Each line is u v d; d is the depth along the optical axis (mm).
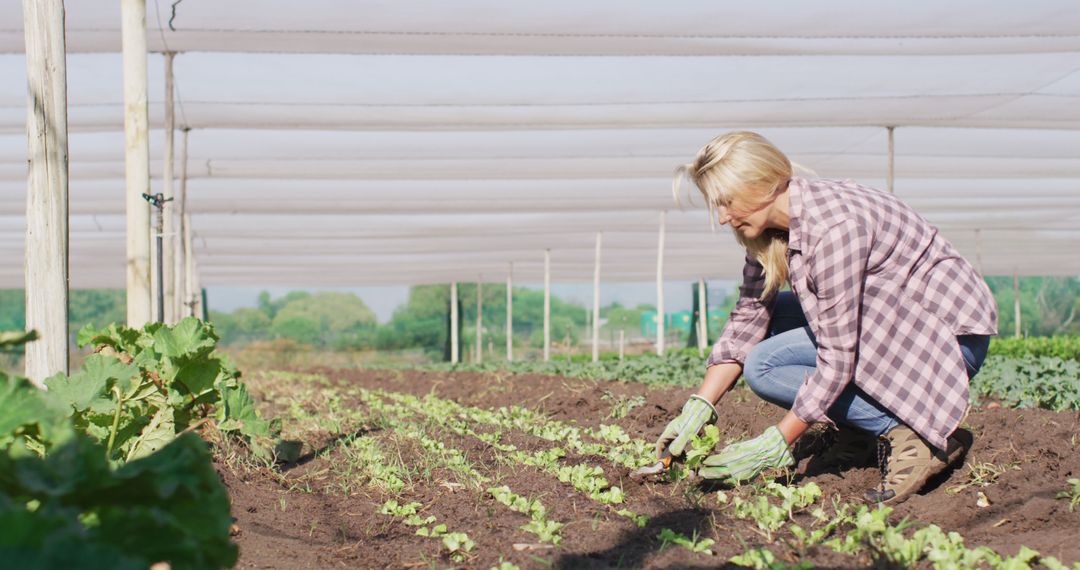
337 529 3568
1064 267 25781
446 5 7195
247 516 3623
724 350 3902
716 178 3316
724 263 23016
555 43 8016
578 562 2941
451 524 3561
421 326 39812
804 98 9508
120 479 1766
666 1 7145
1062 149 11789
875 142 11445
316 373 15977
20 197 14195
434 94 9289
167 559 1778
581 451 5078
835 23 7488
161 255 6453
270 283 26922
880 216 3371
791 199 3324
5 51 8188
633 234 18484
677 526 3281
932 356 3406
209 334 4918
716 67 8664
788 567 2738
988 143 11508
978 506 3400
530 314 47719
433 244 19281
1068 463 3768
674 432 3816
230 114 9852
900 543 2811
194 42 7957
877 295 3393
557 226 17250
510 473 4445
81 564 1414
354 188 13445
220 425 4832
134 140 6191
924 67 8617
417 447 5340
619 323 45344
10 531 1436
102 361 3854
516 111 9812
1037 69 8680
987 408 5742
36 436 2928
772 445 3502
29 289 4172
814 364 3766
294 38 7867
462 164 12117
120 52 8219
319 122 10141
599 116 10023
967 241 20812
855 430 4090
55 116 4195
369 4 7191
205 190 13320
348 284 27141
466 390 10109
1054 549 2795
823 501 3564
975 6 7137
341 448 5371
